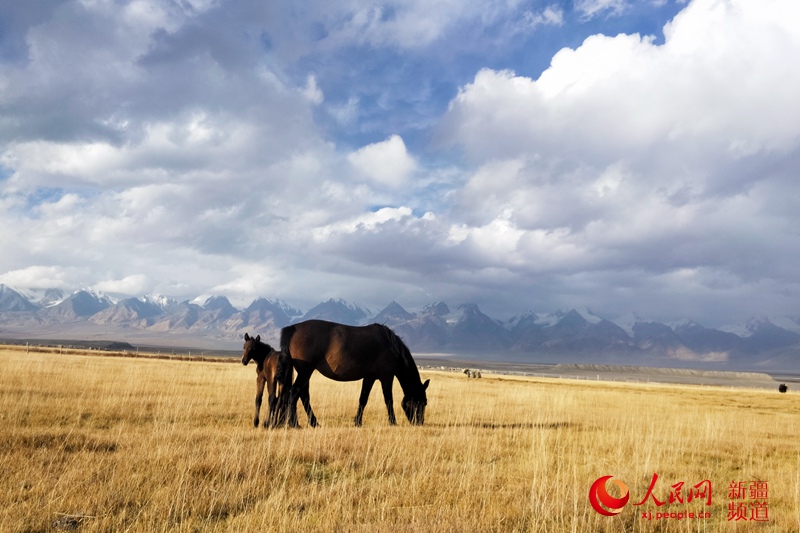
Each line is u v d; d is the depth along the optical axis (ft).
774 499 27.61
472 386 123.54
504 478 27.68
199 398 61.21
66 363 110.42
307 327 47.52
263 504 21.34
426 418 56.65
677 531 21.76
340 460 29.22
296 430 39.55
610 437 43.47
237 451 28.40
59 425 40.22
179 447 29.99
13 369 83.25
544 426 50.83
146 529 18.30
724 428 57.82
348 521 19.52
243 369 150.61
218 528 19.02
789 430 62.08
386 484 24.91
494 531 19.25
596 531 20.40
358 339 48.03
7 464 24.89
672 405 98.02
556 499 23.27
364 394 49.55
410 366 52.03
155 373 97.09
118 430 38.75
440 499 22.80
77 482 22.66
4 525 17.85
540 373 654.53
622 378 586.45
